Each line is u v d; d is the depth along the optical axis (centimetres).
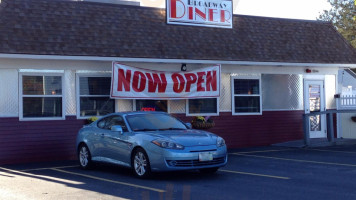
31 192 938
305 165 1270
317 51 1906
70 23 1530
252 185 974
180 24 1714
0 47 1361
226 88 1775
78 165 1360
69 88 1516
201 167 1034
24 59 1444
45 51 1410
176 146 1013
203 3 1759
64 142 1504
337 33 2048
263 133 1842
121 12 1656
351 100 1966
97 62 1552
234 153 1587
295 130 1912
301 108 1931
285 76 1903
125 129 1129
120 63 1538
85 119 1535
